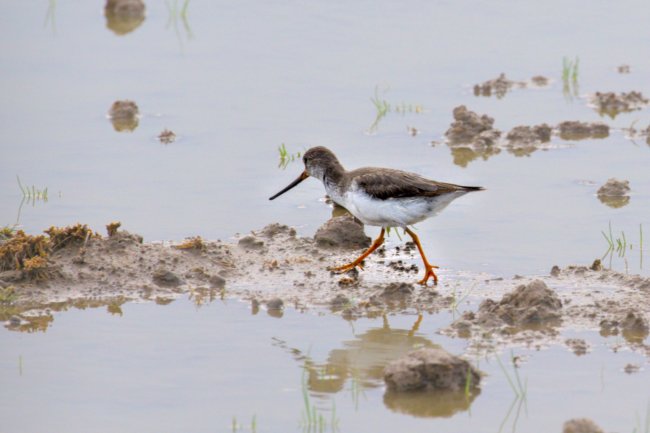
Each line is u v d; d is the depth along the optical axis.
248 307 13.94
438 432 10.52
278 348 12.62
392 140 20.55
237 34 26.67
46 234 16.17
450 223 17.11
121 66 24.62
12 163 19.34
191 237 16.11
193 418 10.88
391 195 14.85
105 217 17.03
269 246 16.11
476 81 23.72
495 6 28.38
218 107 22.28
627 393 11.26
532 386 11.48
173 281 14.64
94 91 23.09
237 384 11.66
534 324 13.20
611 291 14.13
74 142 20.42
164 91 23.14
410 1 28.77
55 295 14.20
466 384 11.43
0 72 24.08
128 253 15.21
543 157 19.81
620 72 24.14
